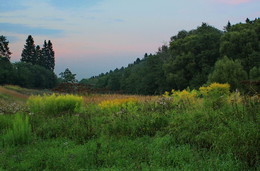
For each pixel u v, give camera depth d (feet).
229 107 25.73
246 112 22.41
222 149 18.62
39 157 20.25
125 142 23.24
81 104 45.16
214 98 29.68
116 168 17.21
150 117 28.32
